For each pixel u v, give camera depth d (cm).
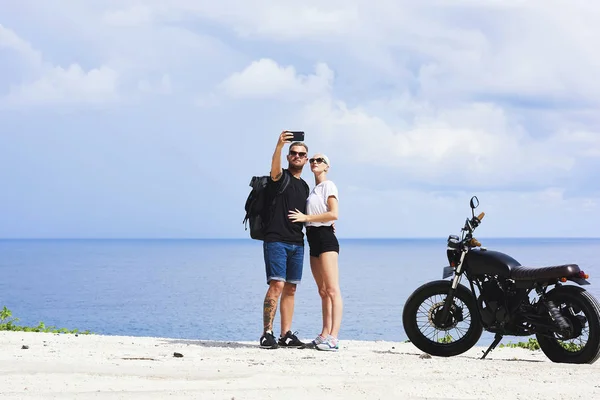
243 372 602
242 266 11712
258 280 7200
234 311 3578
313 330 2412
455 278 788
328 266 816
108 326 2788
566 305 739
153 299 4497
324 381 572
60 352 698
